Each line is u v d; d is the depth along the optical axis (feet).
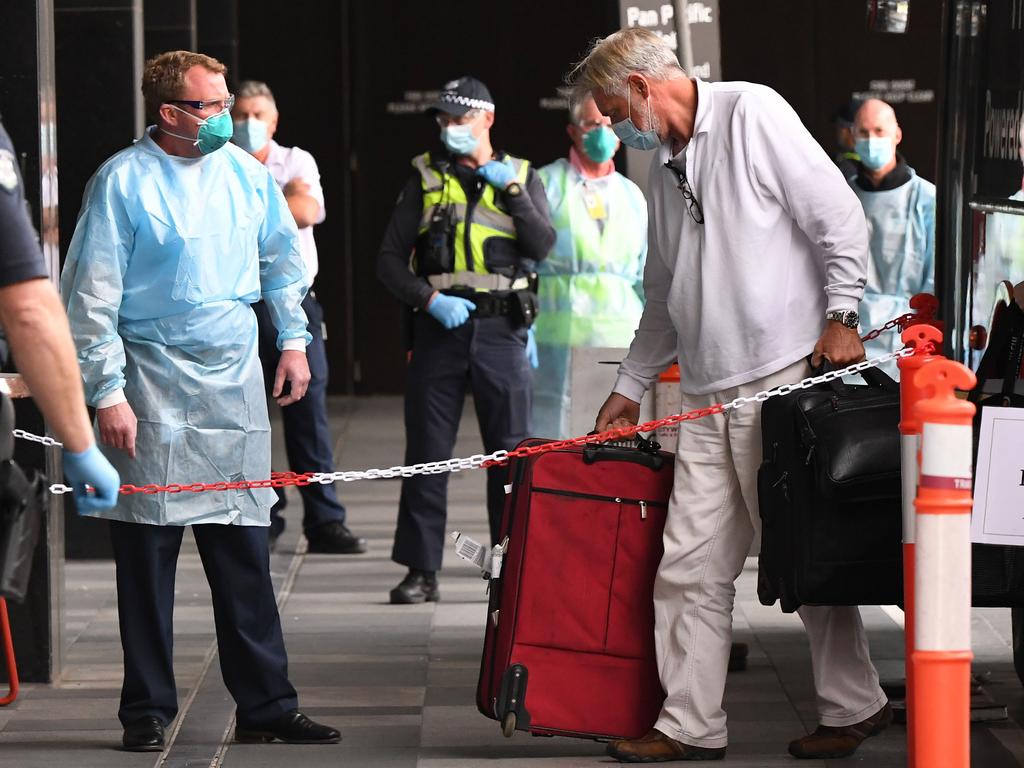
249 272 40.11
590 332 63.93
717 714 38.58
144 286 38.63
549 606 38.83
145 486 39.04
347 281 115.85
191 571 64.34
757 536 41.70
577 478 39.04
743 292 37.22
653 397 51.01
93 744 41.11
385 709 44.06
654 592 38.63
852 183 63.57
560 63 111.96
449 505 77.71
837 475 34.76
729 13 110.11
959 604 27.84
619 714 38.96
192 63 38.22
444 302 54.70
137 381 39.01
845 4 109.70
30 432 46.14
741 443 37.70
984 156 42.65
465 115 54.75
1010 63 40.73
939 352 34.71
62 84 63.05
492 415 55.62
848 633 39.09
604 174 64.64
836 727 39.01
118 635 53.21
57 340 25.54
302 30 112.37
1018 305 36.73
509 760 39.29
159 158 38.63
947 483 27.73
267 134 65.26
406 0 112.37
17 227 25.22
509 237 55.52
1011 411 31.60
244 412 39.81
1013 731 40.88
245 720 41.06
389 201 114.83
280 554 66.54
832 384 36.50
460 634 52.70
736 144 36.94
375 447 94.73
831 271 36.78
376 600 57.88
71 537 65.98
